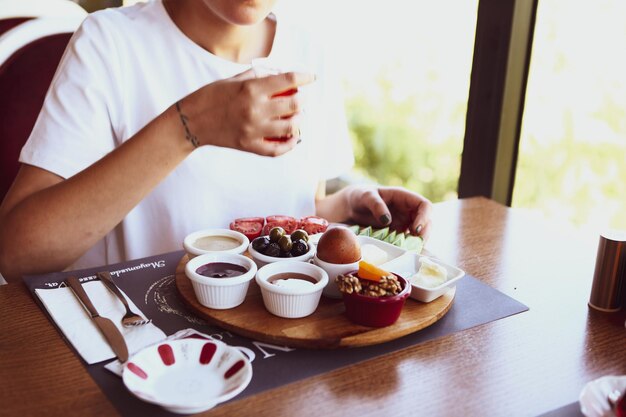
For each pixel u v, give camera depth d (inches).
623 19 68.9
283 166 59.2
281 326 34.6
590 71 71.6
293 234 43.8
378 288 34.8
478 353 33.8
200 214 56.7
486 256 48.0
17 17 65.9
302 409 28.4
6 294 38.9
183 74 55.2
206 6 53.2
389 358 32.9
